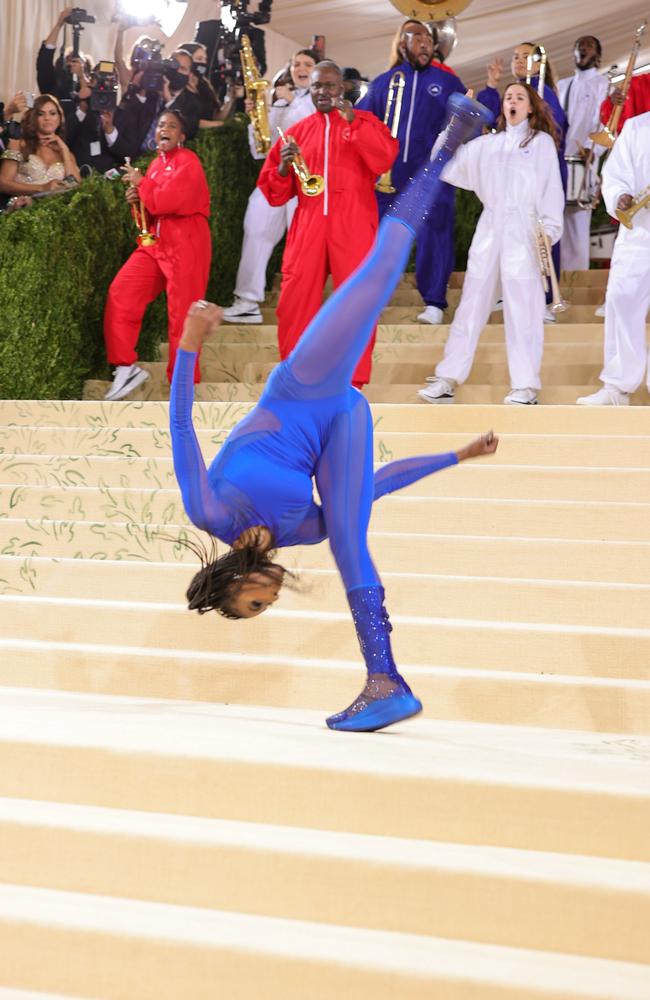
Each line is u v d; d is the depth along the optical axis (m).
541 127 9.17
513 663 5.41
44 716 4.51
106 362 10.33
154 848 3.56
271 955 3.16
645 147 8.59
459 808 3.64
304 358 4.36
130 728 4.27
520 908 3.31
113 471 7.55
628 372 8.67
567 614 5.79
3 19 10.68
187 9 12.08
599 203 13.22
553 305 8.96
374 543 6.42
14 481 7.67
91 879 3.60
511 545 6.27
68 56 10.67
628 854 3.52
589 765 3.95
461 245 13.02
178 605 5.93
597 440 7.35
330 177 9.05
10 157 10.23
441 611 5.93
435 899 3.37
